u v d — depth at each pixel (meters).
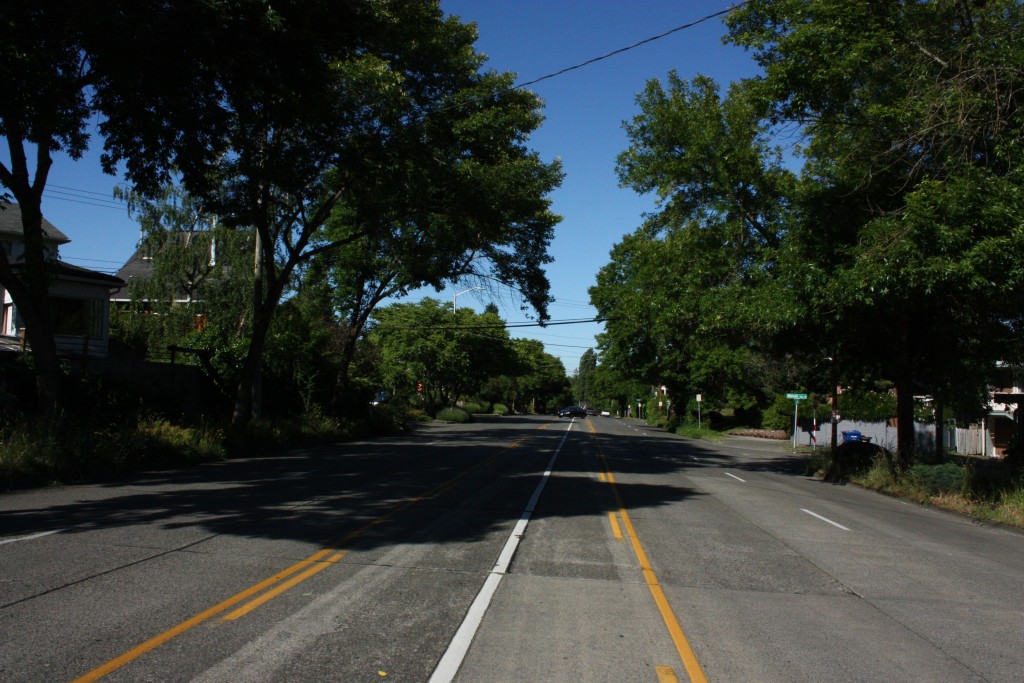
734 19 18.34
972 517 14.55
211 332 29.97
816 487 19.81
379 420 38.22
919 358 20.70
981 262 13.79
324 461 21.05
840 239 17.97
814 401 40.91
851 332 21.02
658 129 22.19
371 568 7.89
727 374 52.25
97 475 15.38
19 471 13.45
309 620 6.04
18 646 5.20
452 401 73.44
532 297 29.62
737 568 8.73
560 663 5.30
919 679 5.24
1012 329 19.34
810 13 16.94
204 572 7.42
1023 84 13.74
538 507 12.92
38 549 8.16
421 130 22.19
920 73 15.40
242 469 17.92
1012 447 24.16
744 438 48.75
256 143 21.72
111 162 16.75
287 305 34.00
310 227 24.59
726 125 21.73
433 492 14.31
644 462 24.83
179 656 5.12
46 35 12.76
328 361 35.28
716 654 5.63
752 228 22.05
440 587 7.25
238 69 14.39
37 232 16.47
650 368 56.81
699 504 14.38
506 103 23.64
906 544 10.98
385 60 22.02
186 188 18.02
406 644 5.57
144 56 13.42
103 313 29.27
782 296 18.28
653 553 9.36
